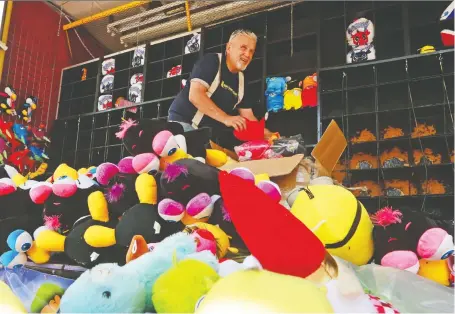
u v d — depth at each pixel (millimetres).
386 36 3369
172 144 1057
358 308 598
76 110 4352
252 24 3719
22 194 1155
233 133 2855
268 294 496
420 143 2975
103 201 1053
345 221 858
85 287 616
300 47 3627
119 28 4184
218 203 948
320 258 594
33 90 3818
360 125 3334
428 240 848
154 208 993
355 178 3143
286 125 3498
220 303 498
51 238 1051
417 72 3201
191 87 2795
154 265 664
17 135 3059
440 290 787
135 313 620
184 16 3969
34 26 3875
